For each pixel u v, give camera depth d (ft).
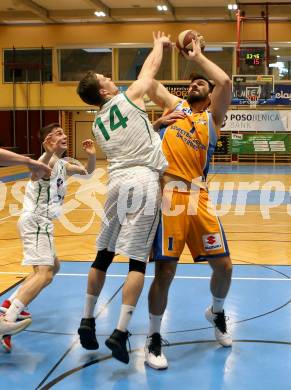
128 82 81.56
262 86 69.05
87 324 10.78
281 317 13.38
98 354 11.28
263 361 10.82
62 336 12.34
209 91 11.84
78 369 10.51
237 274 17.63
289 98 69.82
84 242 23.43
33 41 82.48
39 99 83.05
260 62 69.36
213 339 12.12
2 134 84.23
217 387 9.62
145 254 10.51
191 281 16.88
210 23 79.10
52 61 82.58
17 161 10.66
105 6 74.69
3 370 10.46
